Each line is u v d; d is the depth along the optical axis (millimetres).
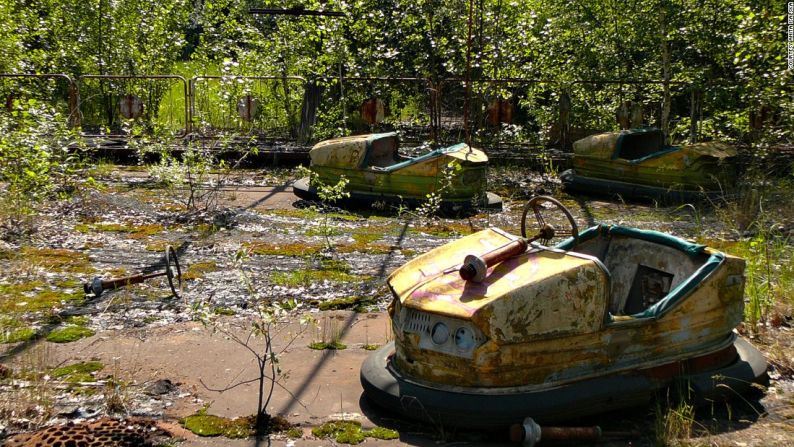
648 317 4000
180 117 17219
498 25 13688
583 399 3762
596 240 4848
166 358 4742
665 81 12875
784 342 5113
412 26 14773
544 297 3750
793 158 11008
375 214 9164
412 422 3898
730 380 4148
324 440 3734
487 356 3686
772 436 3824
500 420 3666
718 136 12773
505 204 9984
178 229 8055
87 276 6320
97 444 3527
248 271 6605
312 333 5238
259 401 3949
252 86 15125
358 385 4395
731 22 12562
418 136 14352
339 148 9438
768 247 7016
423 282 4035
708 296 4180
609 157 10328
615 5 14633
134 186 10219
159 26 17125
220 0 16156
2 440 3598
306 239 7809
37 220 8062
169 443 3645
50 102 14742
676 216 9219
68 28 16750
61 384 4293
